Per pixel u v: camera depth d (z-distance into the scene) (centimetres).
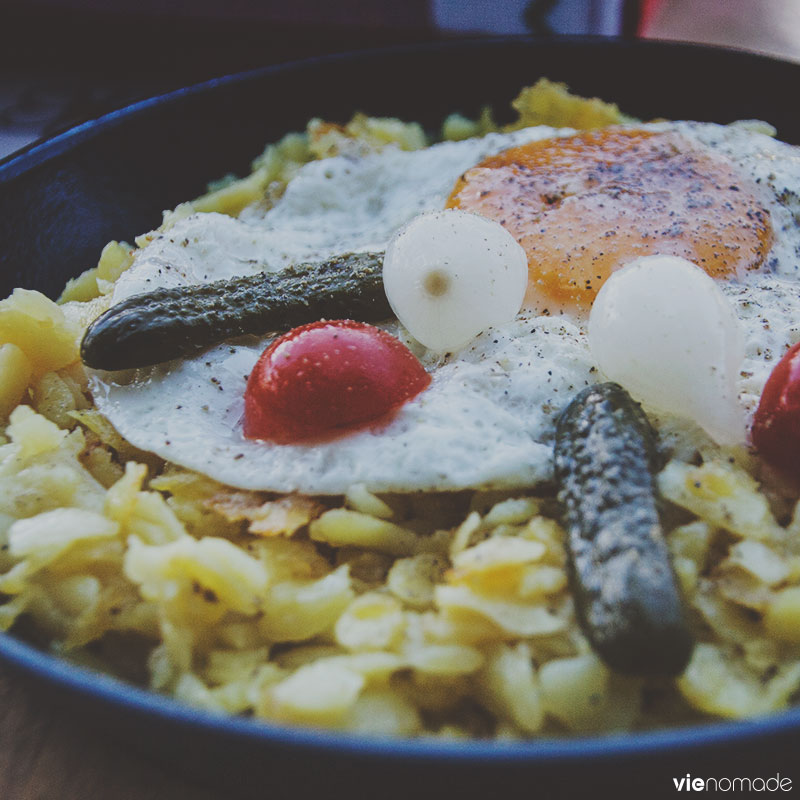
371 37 36
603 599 15
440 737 16
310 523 18
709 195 22
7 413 20
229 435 19
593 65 28
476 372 19
